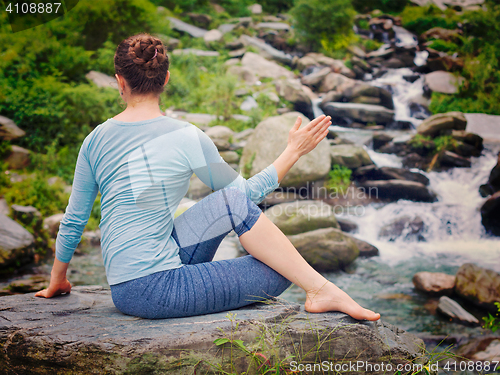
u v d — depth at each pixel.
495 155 7.64
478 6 13.95
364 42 13.55
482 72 10.46
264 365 1.36
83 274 4.28
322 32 12.65
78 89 7.39
